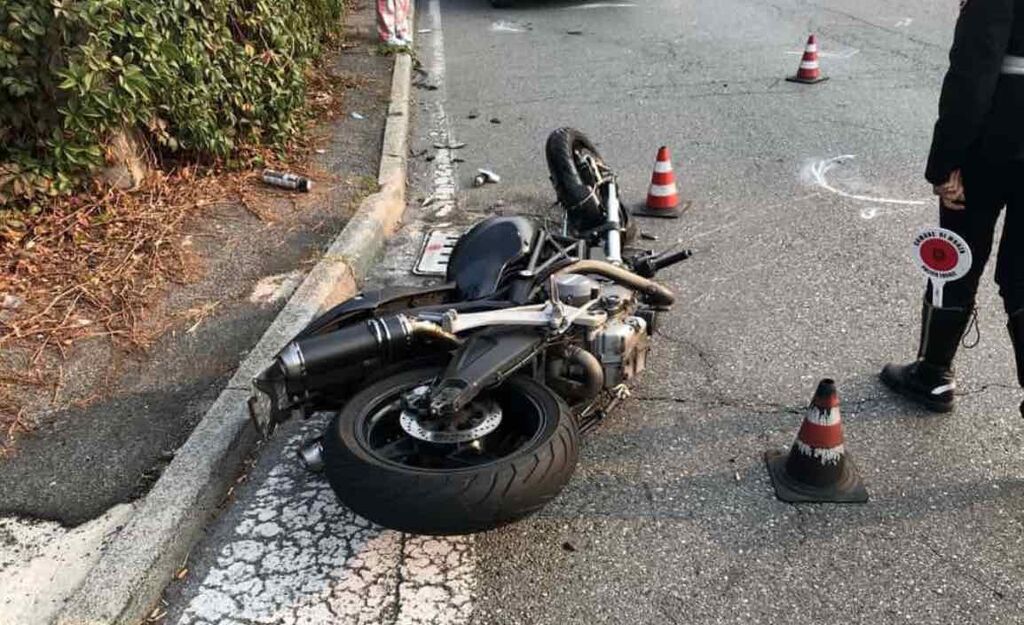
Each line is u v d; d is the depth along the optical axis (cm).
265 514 334
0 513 327
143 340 430
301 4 805
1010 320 339
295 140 699
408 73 952
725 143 735
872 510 323
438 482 265
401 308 347
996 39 296
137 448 358
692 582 295
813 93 865
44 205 514
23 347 418
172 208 559
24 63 470
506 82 965
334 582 301
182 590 302
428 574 303
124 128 553
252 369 398
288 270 500
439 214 624
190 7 580
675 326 455
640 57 1038
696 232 571
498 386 308
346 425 290
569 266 350
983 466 344
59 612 283
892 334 440
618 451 361
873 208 595
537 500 273
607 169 541
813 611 281
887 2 1297
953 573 294
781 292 488
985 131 315
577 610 285
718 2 1348
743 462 352
